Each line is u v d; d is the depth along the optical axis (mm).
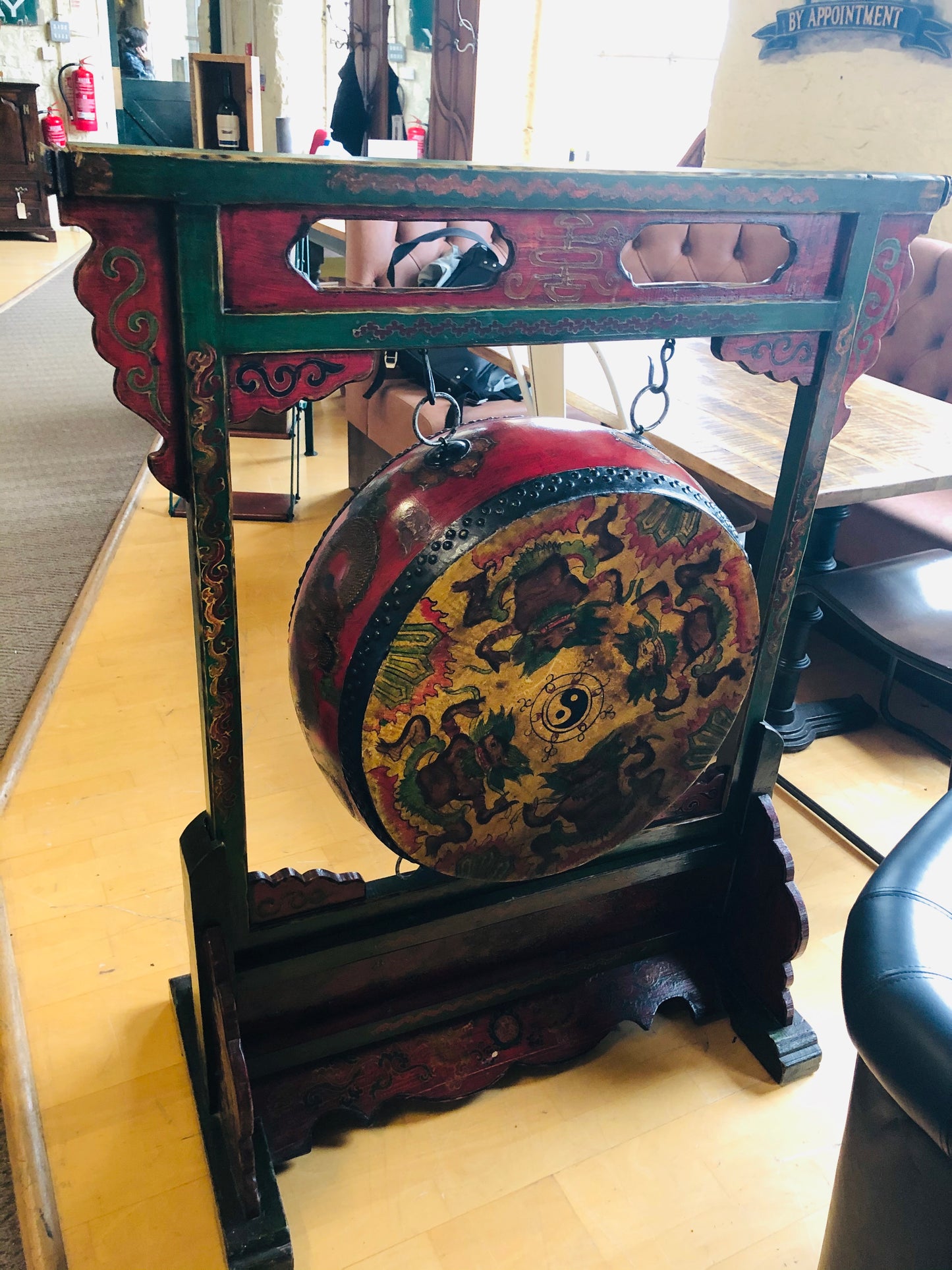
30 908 1643
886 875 953
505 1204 1249
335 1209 1230
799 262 1121
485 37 3514
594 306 1036
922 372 2635
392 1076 1334
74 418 3924
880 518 2369
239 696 1062
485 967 1418
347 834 1881
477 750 1112
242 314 899
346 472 3570
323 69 6703
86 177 802
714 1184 1289
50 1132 1292
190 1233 1185
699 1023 1535
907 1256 877
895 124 3010
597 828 1258
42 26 7590
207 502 955
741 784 1461
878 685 2504
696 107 4137
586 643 1104
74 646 2395
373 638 1003
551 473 1008
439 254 2795
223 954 1143
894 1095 798
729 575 1149
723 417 1968
